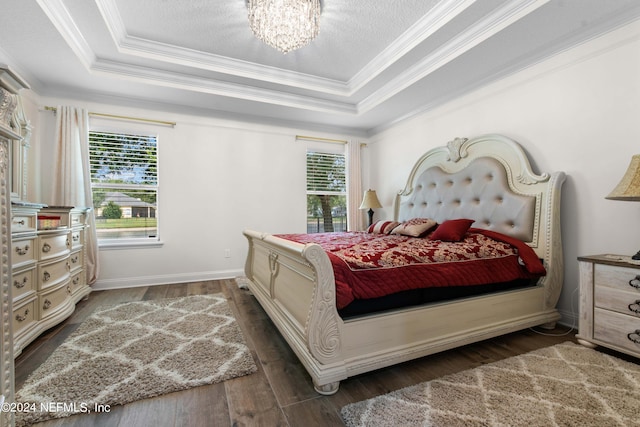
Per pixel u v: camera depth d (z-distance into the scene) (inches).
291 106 148.9
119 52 107.7
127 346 75.2
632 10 76.2
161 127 144.9
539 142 98.9
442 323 69.8
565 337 81.8
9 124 34.1
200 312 102.1
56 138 122.6
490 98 115.2
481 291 80.1
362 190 195.9
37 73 112.2
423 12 93.4
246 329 88.3
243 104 145.9
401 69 121.3
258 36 94.2
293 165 175.2
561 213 92.9
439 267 72.4
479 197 112.8
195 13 93.9
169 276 145.6
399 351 63.2
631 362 66.7
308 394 56.3
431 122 144.7
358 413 49.8
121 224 139.6
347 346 58.7
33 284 79.5
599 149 84.3
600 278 71.9
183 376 61.4
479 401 52.7
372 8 91.0
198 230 152.1
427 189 138.2
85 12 86.5
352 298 59.5
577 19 81.4
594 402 52.2
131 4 89.6
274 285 88.0
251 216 163.9
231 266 159.2
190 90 128.5
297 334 65.5
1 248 32.8
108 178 136.3
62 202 122.7
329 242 94.9
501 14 85.0
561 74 92.9
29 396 54.4
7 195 34.1
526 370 62.9
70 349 73.4
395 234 125.0
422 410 50.4
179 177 148.4
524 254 85.7
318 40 108.3
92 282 128.2
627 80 78.7
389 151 176.7
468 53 98.4
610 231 82.2
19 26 84.6
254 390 57.5
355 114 163.5
